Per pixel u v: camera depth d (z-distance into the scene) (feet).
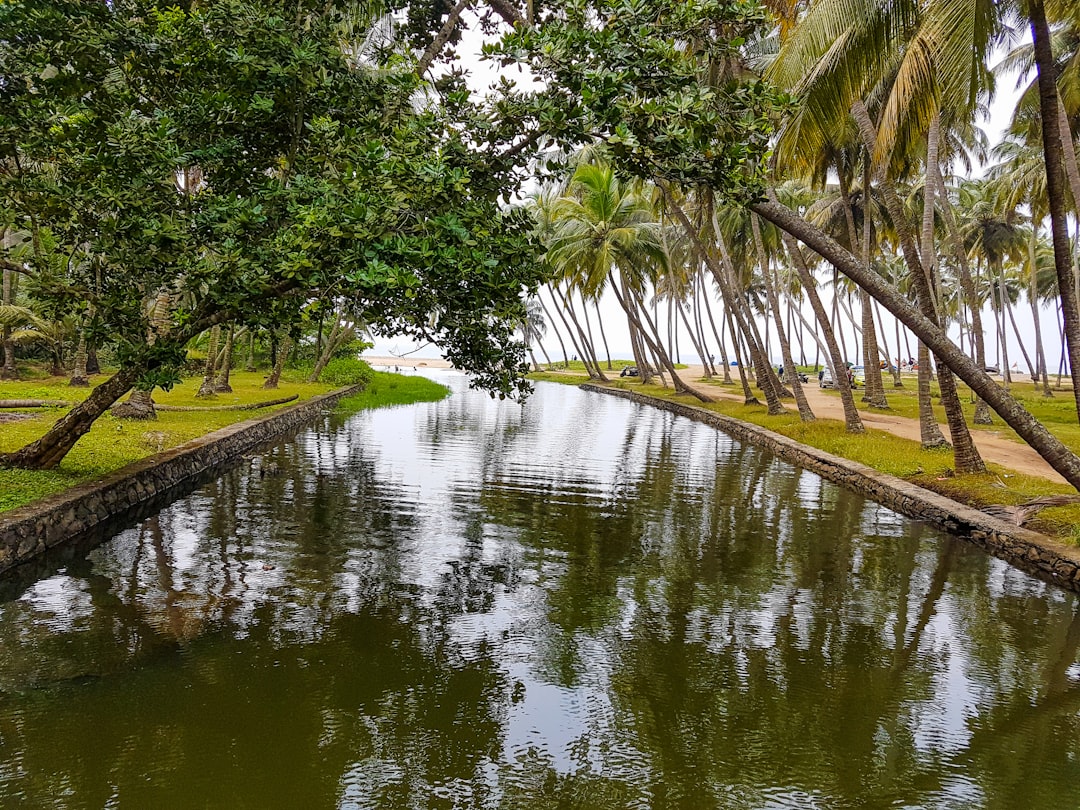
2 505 24.88
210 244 24.72
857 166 65.77
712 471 51.03
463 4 34.58
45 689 15.60
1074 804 12.80
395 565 25.49
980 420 77.61
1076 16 35.60
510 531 31.19
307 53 25.96
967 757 14.34
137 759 13.03
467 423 80.74
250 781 12.47
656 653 18.84
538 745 14.12
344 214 21.13
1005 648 20.02
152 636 18.61
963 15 27.48
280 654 17.78
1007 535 29.09
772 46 64.34
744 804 12.48
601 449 61.57
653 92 22.59
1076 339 30.42
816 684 17.39
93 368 89.25
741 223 91.09
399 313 24.34
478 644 18.90
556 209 111.14
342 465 47.42
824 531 33.14
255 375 112.78
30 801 11.64
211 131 27.40
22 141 26.61
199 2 29.91
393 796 12.23
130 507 31.53
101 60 27.81
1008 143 93.71
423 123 23.88
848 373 62.44
